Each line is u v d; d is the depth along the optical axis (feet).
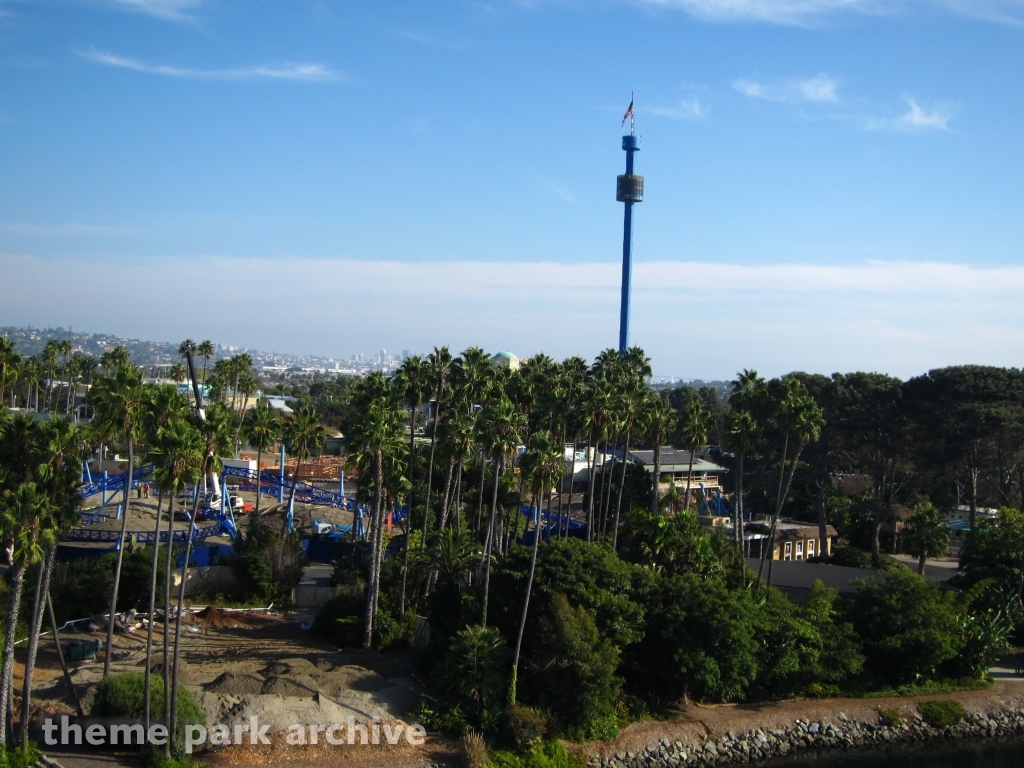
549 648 197.47
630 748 194.80
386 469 236.02
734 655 207.31
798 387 275.80
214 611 256.32
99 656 213.66
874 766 202.49
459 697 194.70
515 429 217.15
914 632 234.38
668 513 318.86
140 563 250.57
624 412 269.85
